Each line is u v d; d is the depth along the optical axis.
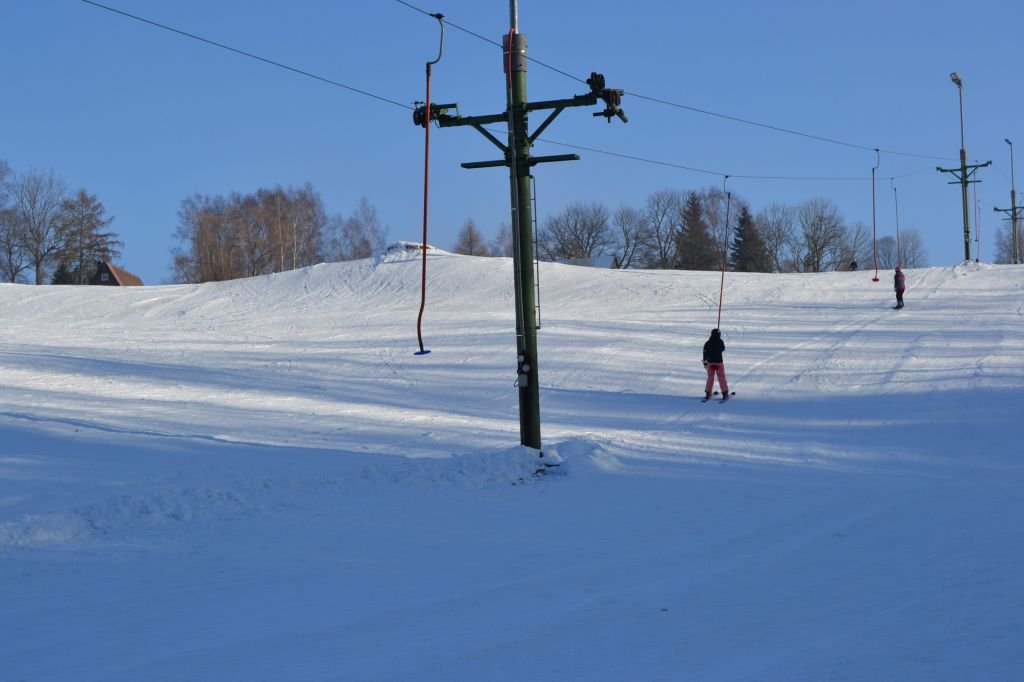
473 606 7.35
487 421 19.06
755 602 7.36
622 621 6.91
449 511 11.23
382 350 30.58
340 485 12.52
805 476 13.23
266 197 102.62
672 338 30.48
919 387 20.80
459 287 52.03
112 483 12.91
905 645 6.20
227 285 58.91
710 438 16.52
